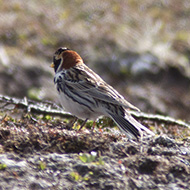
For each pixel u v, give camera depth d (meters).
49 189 6.50
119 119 8.95
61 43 21.03
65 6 24.62
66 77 9.68
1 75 18.34
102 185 6.66
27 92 17.77
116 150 7.71
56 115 11.43
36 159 7.23
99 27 22.38
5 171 6.80
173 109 18.52
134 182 6.79
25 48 20.38
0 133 7.98
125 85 19.25
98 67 19.83
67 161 7.19
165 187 6.77
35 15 23.06
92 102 9.27
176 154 7.82
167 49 21.50
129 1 26.19
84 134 8.23
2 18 22.28
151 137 8.66
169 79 19.92
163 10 26.05
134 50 20.86
